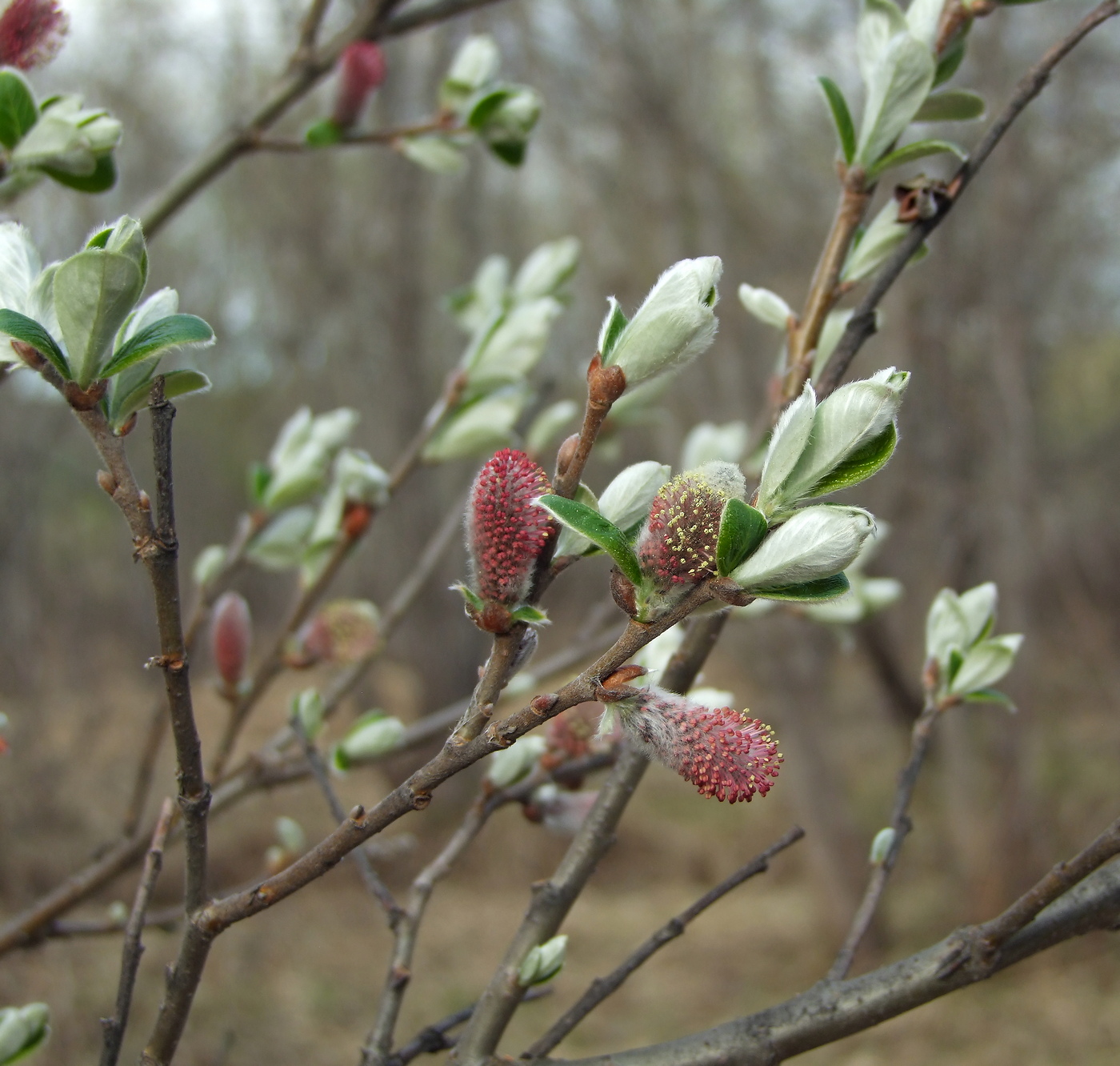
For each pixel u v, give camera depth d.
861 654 9.91
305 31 2.51
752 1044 1.30
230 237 14.07
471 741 1.03
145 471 14.11
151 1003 6.84
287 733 2.24
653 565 0.96
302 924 8.97
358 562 12.25
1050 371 12.05
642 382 1.07
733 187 10.16
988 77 8.50
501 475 1.05
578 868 1.44
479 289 2.94
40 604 10.15
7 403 9.34
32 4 1.67
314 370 14.75
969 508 9.27
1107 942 7.97
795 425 0.98
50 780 7.73
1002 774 8.73
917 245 1.59
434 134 2.57
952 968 1.29
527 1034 7.88
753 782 0.97
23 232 1.21
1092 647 10.93
